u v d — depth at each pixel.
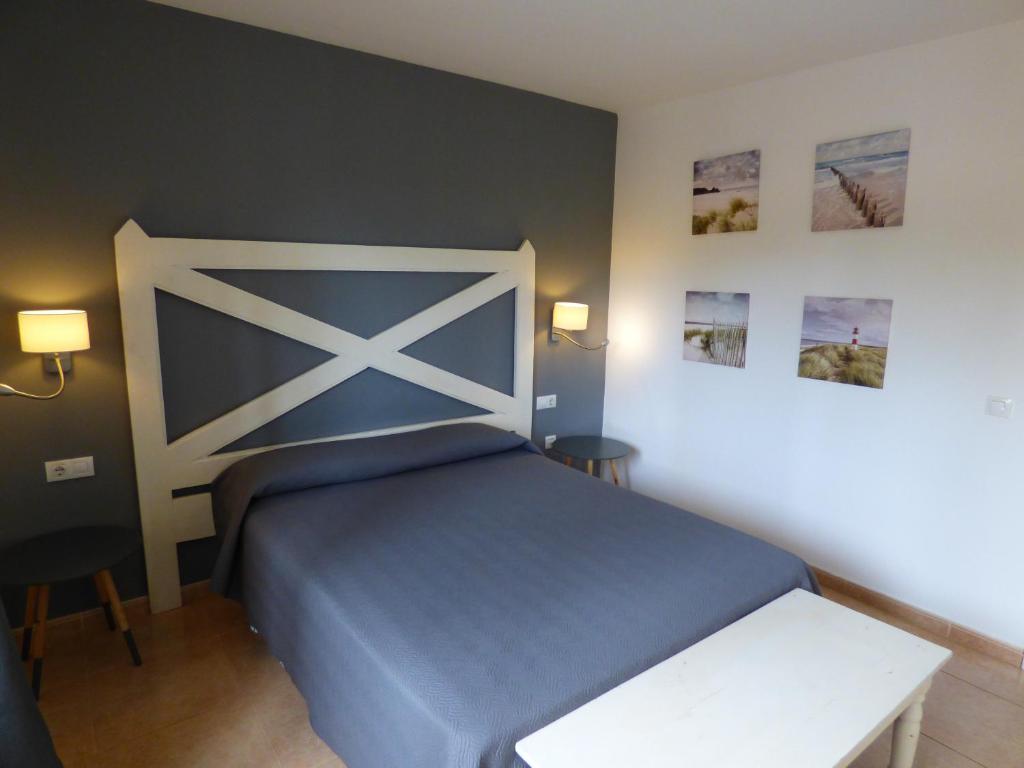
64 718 2.17
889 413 2.89
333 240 3.06
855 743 1.43
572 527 2.46
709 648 1.75
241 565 2.53
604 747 1.38
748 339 3.43
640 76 3.23
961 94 2.54
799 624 1.88
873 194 2.84
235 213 2.79
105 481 2.66
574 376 4.15
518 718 1.44
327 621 1.86
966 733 2.20
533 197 3.71
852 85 2.87
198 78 2.62
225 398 2.88
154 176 2.59
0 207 2.31
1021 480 2.52
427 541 2.30
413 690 1.52
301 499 2.65
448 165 3.35
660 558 2.22
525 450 3.50
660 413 3.96
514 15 2.52
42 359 2.45
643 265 3.95
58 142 2.39
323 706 1.88
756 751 1.40
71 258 2.47
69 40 2.36
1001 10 2.30
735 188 3.39
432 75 3.22
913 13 2.36
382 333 3.25
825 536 3.20
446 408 3.59
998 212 2.49
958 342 2.64
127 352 2.58
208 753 2.04
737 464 3.57
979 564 2.67
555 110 3.71
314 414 3.14
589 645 1.71
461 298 3.47
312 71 2.88
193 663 2.49
